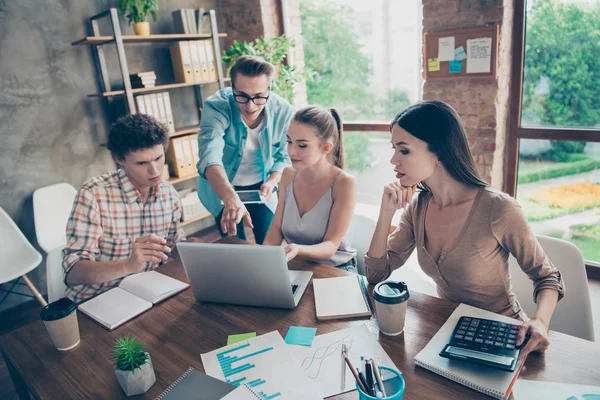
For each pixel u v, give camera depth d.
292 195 1.78
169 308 1.32
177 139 3.58
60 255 1.70
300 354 1.03
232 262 1.21
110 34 3.41
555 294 1.10
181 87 3.87
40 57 3.05
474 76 2.78
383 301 1.03
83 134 3.32
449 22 2.82
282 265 1.16
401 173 1.24
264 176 2.48
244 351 1.06
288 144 1.66
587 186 2.76
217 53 3.69
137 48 3.54
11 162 3.00
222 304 1.32
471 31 2.72
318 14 3.90
